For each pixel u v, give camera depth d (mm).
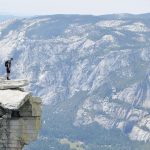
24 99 50219
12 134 51062
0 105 49469
